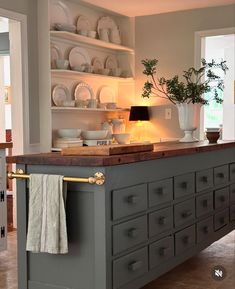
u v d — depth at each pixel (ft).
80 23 16.42
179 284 10.02
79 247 7.76
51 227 7.56
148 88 13.15
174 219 9.39
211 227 11.07
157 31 17.90
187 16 17.29
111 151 7.70
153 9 17.11
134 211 8.07
